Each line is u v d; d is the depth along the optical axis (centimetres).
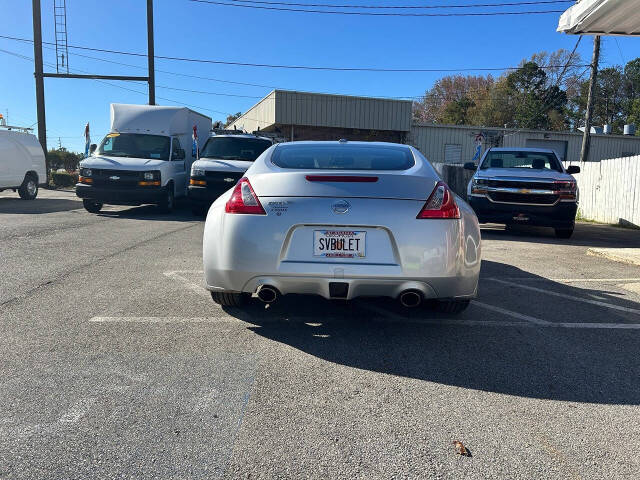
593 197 1562
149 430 254
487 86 7081
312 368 333
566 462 235
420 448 243
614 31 963
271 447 242
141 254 711
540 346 381
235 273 367
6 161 1470
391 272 351
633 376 331
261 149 1248
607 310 481
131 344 368
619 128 6406
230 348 365
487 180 982
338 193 356
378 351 366
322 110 3039
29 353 347
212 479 217
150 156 1272
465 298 380
